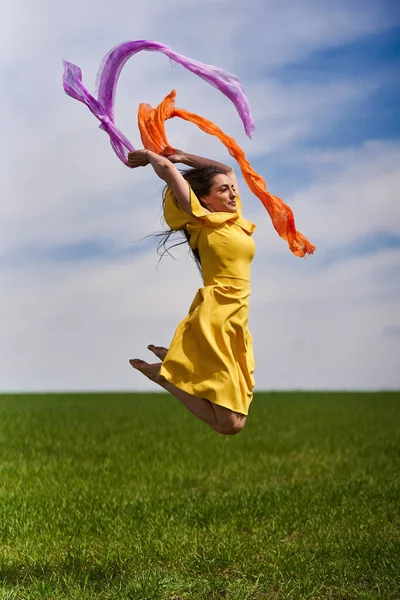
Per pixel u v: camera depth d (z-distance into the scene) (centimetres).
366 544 723
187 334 558
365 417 1800
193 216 569
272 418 1772
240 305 562
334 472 1142
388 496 933
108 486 1020
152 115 622
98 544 755
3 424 1569
